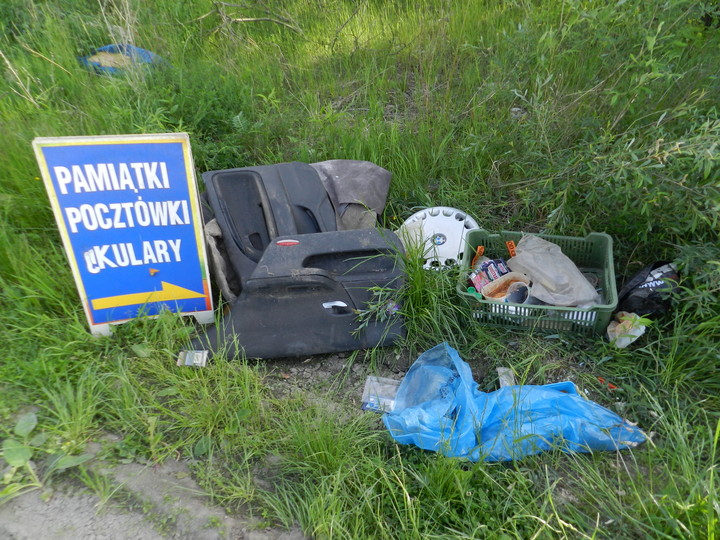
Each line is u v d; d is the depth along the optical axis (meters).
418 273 3.21
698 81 4.07
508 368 3.08
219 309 3.27
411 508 2.31
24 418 2.64
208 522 2.38
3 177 3.85
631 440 2.67
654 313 3.21
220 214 3.31
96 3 5.96
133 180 2.87
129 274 3.05
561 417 2.69
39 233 3.67
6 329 3.08
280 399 2.94
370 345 3.16
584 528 2.36
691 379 2.97
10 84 4.81
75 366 2.92
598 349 3.11
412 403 2.89
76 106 4.59
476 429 2.65
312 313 3.10
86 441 2.65
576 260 3.57
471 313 3.26
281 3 6.31
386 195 3.83
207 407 2.76
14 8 5.67
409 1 6.16
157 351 3.04
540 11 5.11
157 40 5.57
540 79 3.83
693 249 3.09
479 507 2.43
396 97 5.06
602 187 3.36
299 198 3.41
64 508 2.39
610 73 4.04
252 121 4.65
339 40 5.68
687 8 3.69
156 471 2.56
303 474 2.57
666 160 3.10
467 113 4.59
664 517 2.30
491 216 3.99
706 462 2.55
